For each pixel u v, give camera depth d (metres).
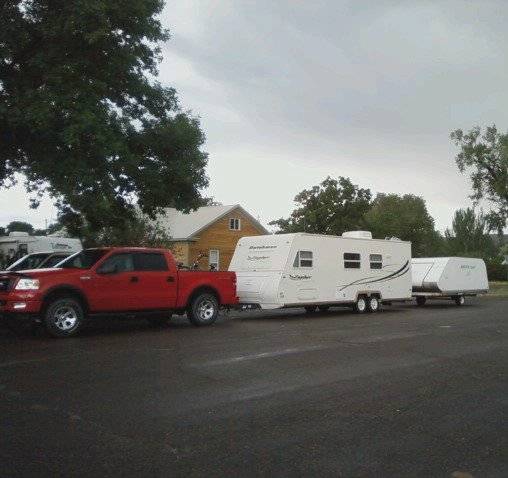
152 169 17.42
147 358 8.84
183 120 18.05
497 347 10.72
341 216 46.06
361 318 17.08
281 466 4.32
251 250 17.75
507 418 5.77
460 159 44.78
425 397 6.60
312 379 7.48
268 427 5.31
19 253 22.52
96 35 13.19
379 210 72.06
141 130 17.89
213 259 41.50
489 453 4.71
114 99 17.45
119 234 27.00
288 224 46.53
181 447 4.70
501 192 43.09
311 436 5.07
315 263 17.58
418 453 4.68
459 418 5.74
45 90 13.37
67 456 4.43
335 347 10.37
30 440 4.80
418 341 11.44
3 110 12.62
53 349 9.67
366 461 4.47
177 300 13.10
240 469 4.24
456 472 4.27
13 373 7.58
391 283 20.45
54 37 13.70
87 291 11.49
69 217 19.97
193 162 18.06
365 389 6.96
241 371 7.93
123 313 12.15
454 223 63.03
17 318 10.83
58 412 5.68
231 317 17.42
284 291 16.53
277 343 10.79
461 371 8.21
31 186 18.14
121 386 6.86
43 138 13.73
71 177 13.64
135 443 4.77
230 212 42.84
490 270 55.56
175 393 6.55
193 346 10.25
